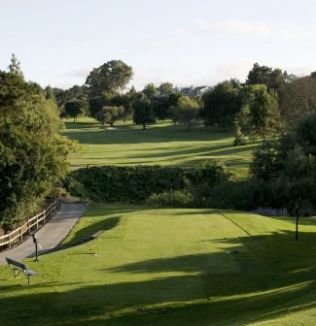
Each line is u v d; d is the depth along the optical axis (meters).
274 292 17.42
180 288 18.23
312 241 26.41
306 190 43.62
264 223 31.42
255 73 165.38
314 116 52.97
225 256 22.86
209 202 47.84
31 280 19.41
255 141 93.25
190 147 93.06
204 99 134.75
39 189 37.53
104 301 16.92
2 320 15.55
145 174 60.81
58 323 15.34
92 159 75.81
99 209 45.06
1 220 35.50
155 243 25.47
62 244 30.19
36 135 37.75
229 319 14.48
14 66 50.94
